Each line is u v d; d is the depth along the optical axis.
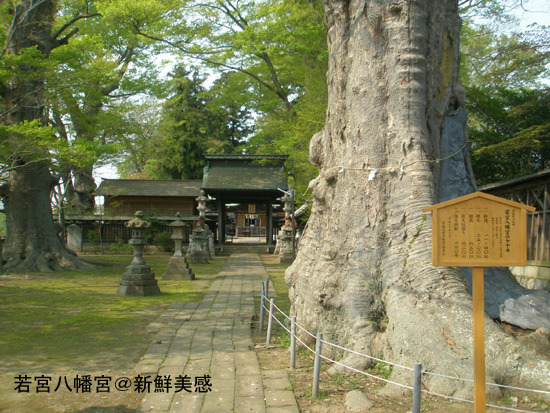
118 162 29.44
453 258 3.66
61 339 7.48
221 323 8.58
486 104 14.69
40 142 14.02
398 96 6.27
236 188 32.06
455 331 4.83
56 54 16.06
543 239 9.94
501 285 5.98
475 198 3.68
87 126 19.58
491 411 4.18
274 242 40.09
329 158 6.93
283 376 5.36
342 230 6.23
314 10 20.42
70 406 4.73
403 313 5.20
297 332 6.53
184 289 13.86
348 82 6.66
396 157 6.17
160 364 5.95
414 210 5.90
